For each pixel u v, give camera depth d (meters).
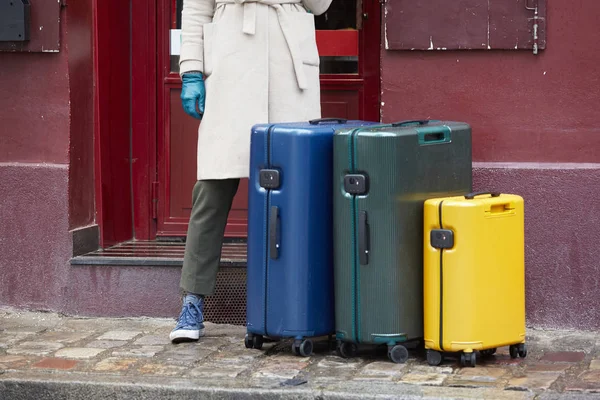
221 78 5.86
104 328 6.37
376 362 5.45
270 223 5.47
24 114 6.67
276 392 4.93
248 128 5.84
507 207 5.30
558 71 6.09
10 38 6.54
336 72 7.21
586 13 6.04
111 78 7.14
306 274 5.45
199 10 5.98
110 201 7.13
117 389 5.13
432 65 6.19
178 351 5.78
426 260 5.30
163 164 7.40
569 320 6.11
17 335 6.22
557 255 6.09
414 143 5.31
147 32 7.36
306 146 5.39
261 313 5.57
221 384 5.08
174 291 6.54
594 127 6.07
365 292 5.35
